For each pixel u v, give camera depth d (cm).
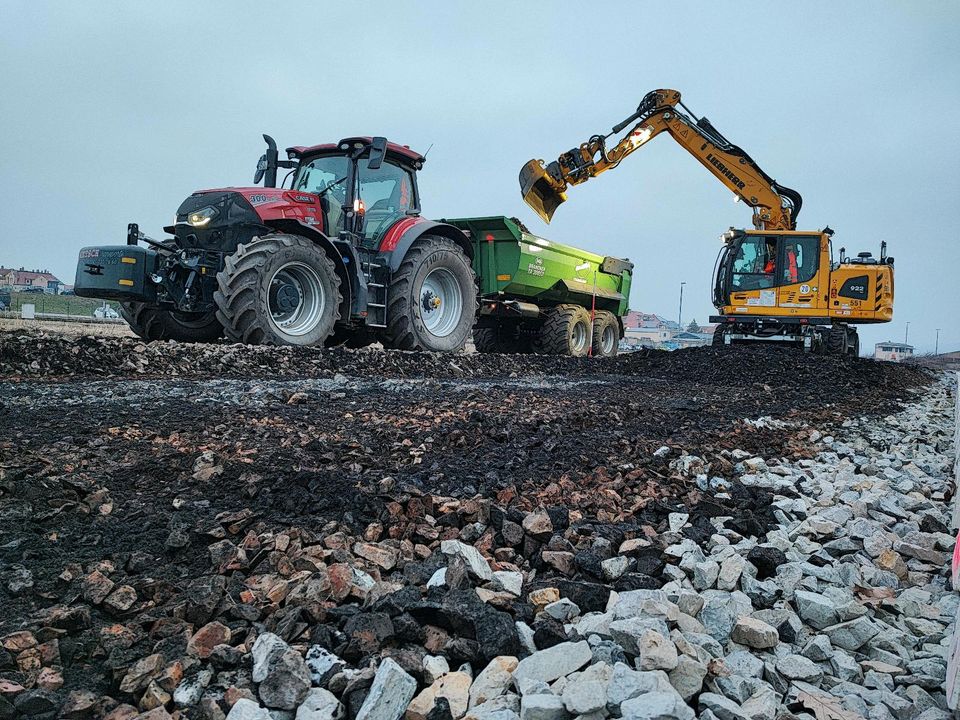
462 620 193
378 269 939
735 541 298
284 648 173
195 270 786
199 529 245
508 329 1464
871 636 213
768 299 1431
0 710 152
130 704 163
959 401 480
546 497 321
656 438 472
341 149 912
